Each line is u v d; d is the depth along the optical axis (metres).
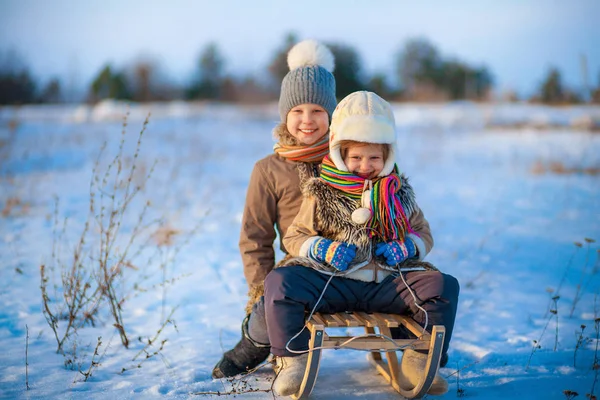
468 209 8.27
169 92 39.47
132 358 3.47
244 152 14.72
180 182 10.07
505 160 13.27
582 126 19.45
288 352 2.75
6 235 6.48
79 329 3.92
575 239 6.50
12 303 4.36
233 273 5.30
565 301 4.51
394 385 2.99
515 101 31.31
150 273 5.21
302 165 3.30
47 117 23.97
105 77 37.84
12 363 3.36
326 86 3.41
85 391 2.99
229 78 39.09
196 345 3.67
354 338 2.68
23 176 10.30
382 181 2.91
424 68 38.72
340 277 2.90
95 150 13.93
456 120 21.98
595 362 3.24
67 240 6.24
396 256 2.86
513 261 5.67
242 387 3.01
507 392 2.99
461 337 3.80
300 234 2.97
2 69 37.94
